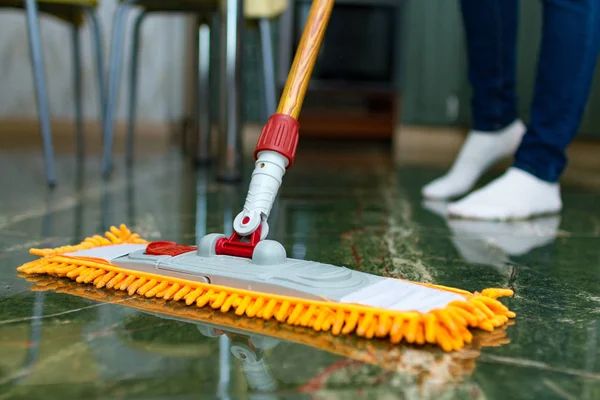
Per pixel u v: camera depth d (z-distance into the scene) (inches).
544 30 54.0
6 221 50.0
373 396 20.7
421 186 78.9
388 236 47.8
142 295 31.0
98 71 88.2
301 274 28.0
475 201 57.5
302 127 114.9
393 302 26.1
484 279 36.2
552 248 44.7
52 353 23.9
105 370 22.4
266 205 31.0
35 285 32.5
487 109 67.4
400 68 112.7
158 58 124.2
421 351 24.6
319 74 111.9
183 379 21.8
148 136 125.0
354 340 25.6
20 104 120.0
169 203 60.0
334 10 110.3
